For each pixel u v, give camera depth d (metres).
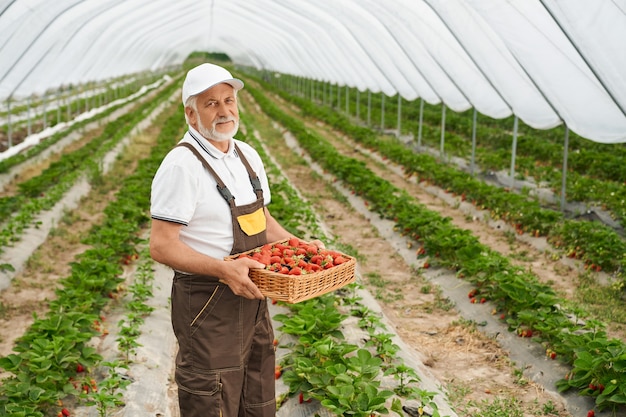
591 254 8.96
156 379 6.01
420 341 7.11
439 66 15.16
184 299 3.72
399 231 10.98
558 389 5.68
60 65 18.02
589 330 6.82
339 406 4.73
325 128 26.42
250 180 3.91
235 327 3.74
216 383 3.69
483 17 9.84
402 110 30.12
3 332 7.37
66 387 5.34
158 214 3.55
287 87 47.69
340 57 25.47
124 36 24.16
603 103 9.38
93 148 18.58
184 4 21.48
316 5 18.00
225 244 3.76
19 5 10.59
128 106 34.22
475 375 6.30
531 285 7.09
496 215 11.70
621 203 11.60
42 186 13.41
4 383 5.26
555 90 10.12
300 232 9.55
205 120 3.59
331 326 5.91
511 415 5.49
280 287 3.60
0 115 24.08
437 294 8.40
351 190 14.20
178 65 69.50
